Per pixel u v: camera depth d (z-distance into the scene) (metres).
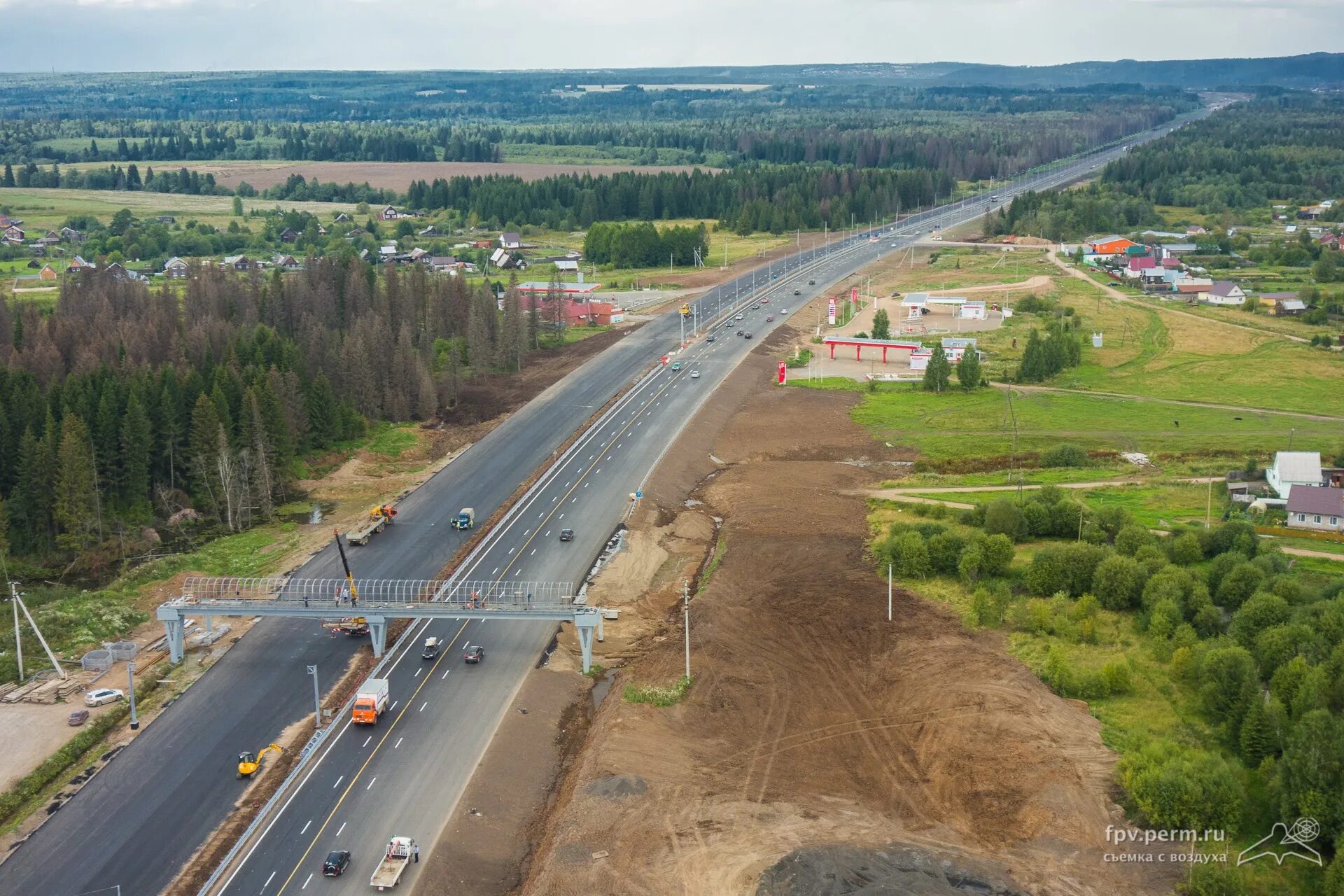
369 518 180.75
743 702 128.75
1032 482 197.38
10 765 117.19
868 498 192.75
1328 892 93.19
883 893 94.12
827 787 112.81
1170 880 98.06
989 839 104.50
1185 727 120.69
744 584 159.50
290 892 98.50
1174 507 182.75
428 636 143.88
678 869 100.06
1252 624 132.38
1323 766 102.25
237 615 140.00
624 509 186.38
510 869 103.62
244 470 186.50
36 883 100.62
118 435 184.38
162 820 109.00
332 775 115.00
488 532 176.75
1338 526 169.25
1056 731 120.56
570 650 141.75
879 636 143.75
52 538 176.12
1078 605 145.38
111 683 133.62
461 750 119.38
